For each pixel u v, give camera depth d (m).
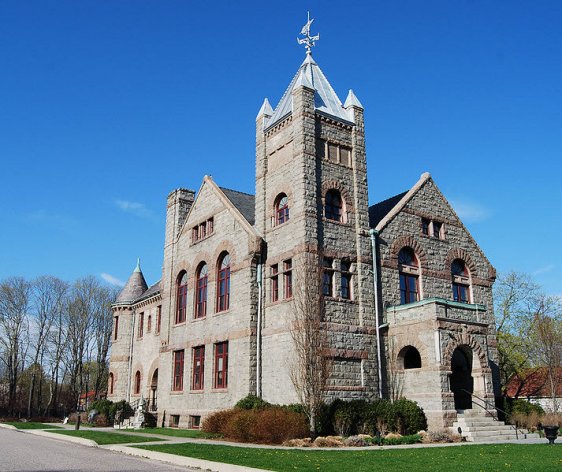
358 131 31.91
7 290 64.56
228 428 24.47
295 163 29.11
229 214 33.06
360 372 27.52
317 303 25.72
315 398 23.94
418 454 17.81
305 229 27.55
